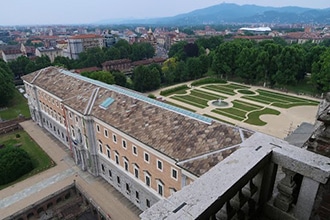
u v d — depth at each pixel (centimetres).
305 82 9881
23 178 4403
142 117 3394
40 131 6228
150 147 2936
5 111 7644
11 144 5538
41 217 3719
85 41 17512
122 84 9356
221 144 2583
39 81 5794
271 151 693
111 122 3522
